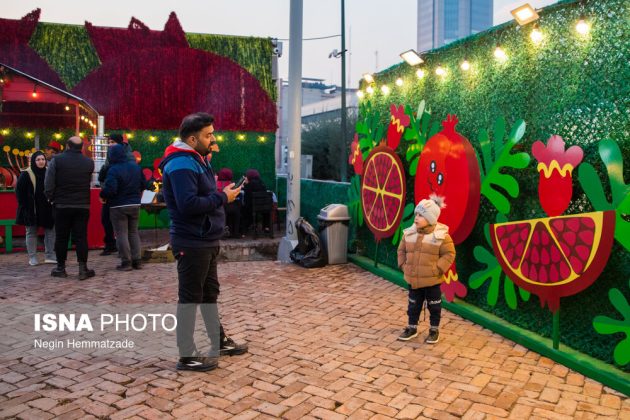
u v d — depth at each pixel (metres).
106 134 12.94
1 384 3.80
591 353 4.27
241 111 13.84
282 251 9.07
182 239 3.94
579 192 4.32
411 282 4.82
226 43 13.95
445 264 4.71
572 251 4.27
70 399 3.55
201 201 3.83
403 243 4.98
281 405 3.50
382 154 7.85
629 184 3.85
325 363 4.28
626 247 3.84
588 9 4.29
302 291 6.78
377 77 8.30
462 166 5.75
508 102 5.23
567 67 4.50
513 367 4.23
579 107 4.36
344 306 6.07
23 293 6.43
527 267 4.80
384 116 8.07
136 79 13.30
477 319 5.45
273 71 14.15
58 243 7.26
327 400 3.59
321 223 8.67
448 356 4.48
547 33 4.72
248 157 13.95
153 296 6.38
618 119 3.99
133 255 7.98
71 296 6.32
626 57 3.94
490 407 3.50
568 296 4.48
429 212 4.75
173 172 3.83
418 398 3.63
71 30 13.14
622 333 3.99
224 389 3.74
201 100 13.63
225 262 8.88
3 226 9.58
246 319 5.52
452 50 6.22
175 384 3.82
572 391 3.77
